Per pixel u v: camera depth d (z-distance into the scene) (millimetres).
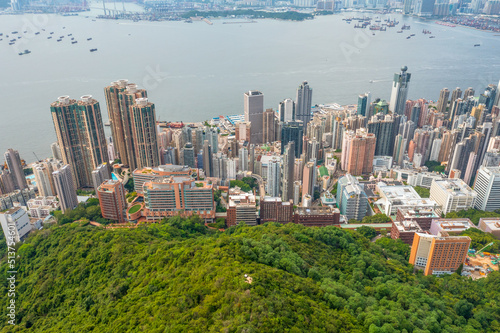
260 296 197875
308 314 197250
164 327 188750
